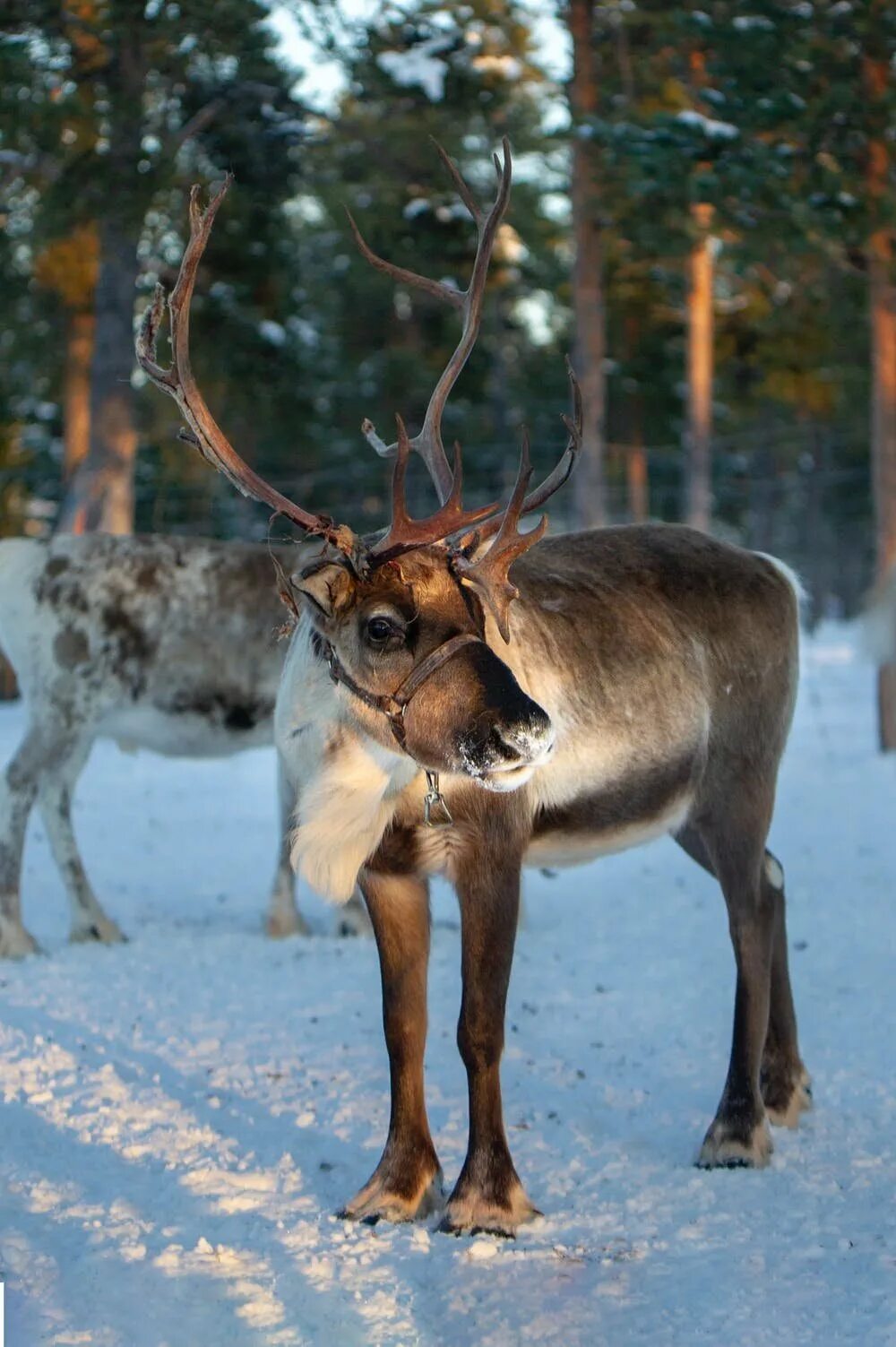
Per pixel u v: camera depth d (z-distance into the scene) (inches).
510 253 1021.2
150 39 700.0
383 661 182.1
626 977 321.7
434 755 182.2
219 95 762.2
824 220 636.7
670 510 1962.4
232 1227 190.7
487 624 203.0
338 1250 183.8
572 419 198.2
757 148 628.7
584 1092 247.3
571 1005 299.7
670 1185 206.4
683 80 765.9
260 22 727.7
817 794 596.4
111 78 717.3
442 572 185.6
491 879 197.0
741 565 247.8
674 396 1475.1
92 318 1027.9
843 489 2112.5
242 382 928.9
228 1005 303.9
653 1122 233.8
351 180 846.5
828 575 2219.5
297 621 208.4
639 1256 182.4
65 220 724.0
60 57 709.9
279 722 205.3
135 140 718.5
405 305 1609.3
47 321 1030.4
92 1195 201.8
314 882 195.0
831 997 301.1
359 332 1608.0
